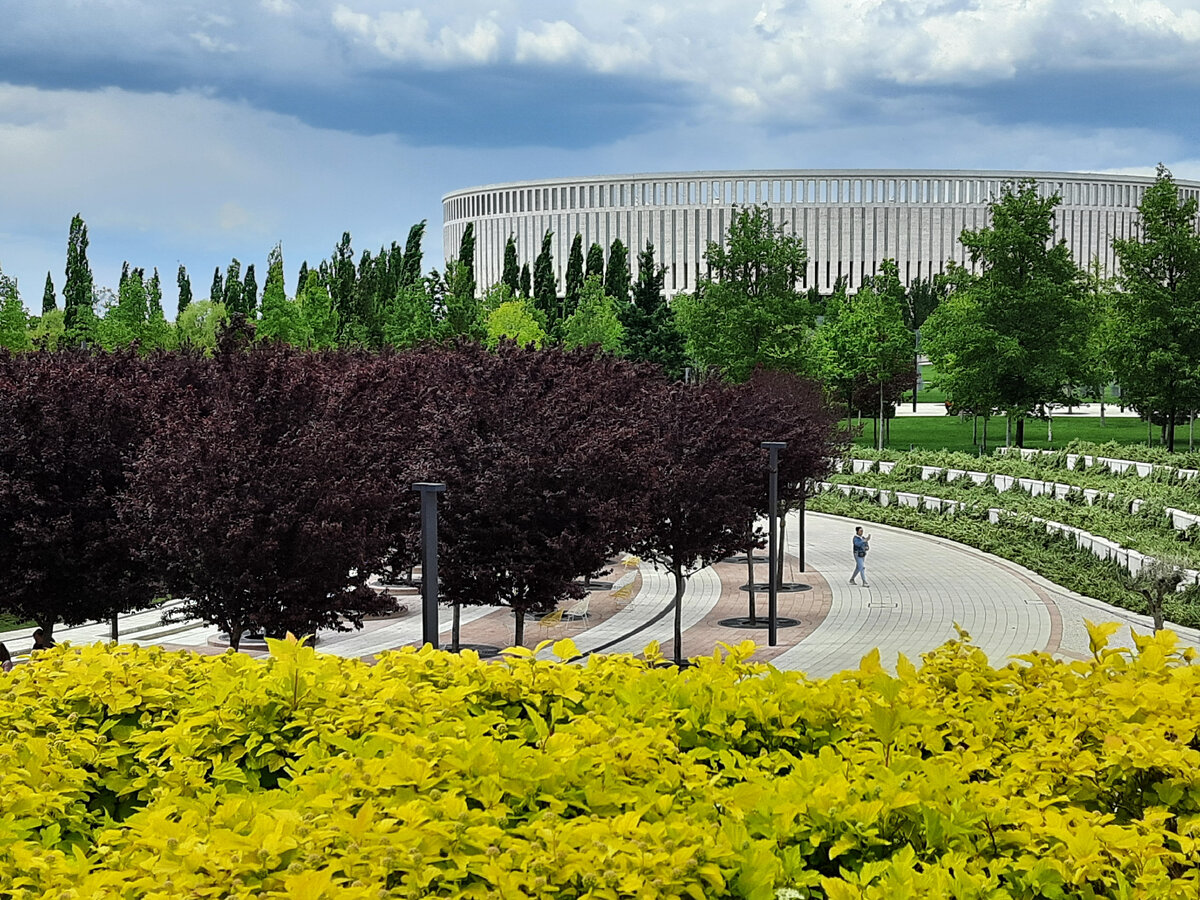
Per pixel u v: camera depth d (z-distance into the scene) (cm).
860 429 4047
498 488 1841
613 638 2398
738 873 427
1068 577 2759
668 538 2142
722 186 14025
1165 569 2081
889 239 14050
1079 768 529
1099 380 6112
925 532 3828
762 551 3531
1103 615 2398
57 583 1859
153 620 2677
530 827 441
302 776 491
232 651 764
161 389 2077
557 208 14550
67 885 423
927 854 461
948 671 699
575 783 502
